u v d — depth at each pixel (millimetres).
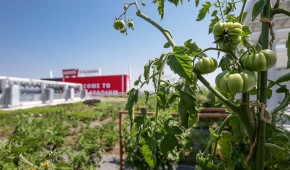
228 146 1243
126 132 6438
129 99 1046
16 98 25062
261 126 1013
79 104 27422
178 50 976
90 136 9195
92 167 5840
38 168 1941
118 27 1652
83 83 49938
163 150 1134
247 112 1015
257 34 6750
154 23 1299
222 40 1045
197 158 1237
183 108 1024
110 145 8477
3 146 1783
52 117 16844
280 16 5859
